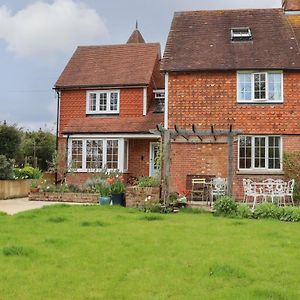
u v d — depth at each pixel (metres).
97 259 5.08
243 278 4.37
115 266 4.78
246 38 15.24
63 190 13.84
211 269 4.61
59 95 18.27
